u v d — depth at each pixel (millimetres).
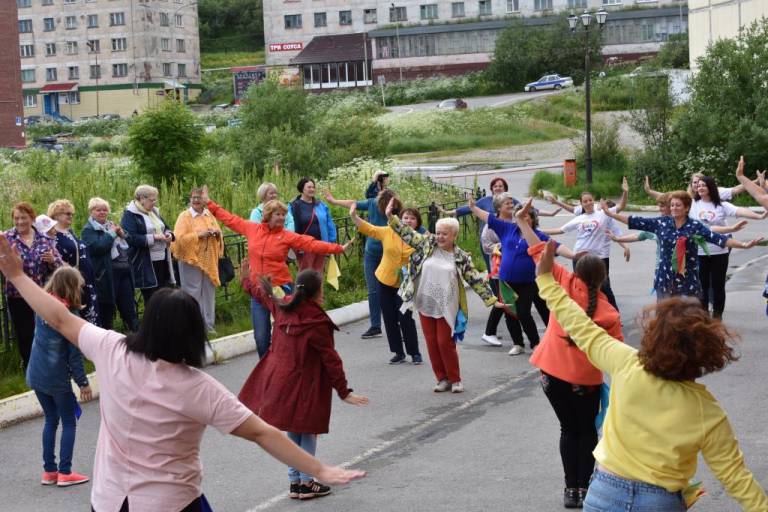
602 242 12391
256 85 31453
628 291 14977
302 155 28672
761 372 9711
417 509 6512
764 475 6801
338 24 108438
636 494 4035
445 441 8055
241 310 13406
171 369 4000
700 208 11836
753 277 15602
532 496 6656
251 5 141000
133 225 11453
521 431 8227
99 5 112062
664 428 3982
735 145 30734
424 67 100125
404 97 89500
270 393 6867
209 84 117375
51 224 9742
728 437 3984
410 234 9633
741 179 8180
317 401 6848
